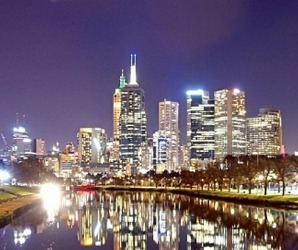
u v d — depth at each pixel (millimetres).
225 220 123500
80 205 191625
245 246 81250
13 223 119500
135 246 83312
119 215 142625
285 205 171125
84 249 80188
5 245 84188
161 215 141000
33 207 175625
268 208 165125
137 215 142000
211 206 178875
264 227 107125
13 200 192875
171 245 83688
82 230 104938
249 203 191500
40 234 98312
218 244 83625
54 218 132875
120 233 99938
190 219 127375
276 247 80000
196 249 79188
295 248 79188
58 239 91375
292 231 99812
